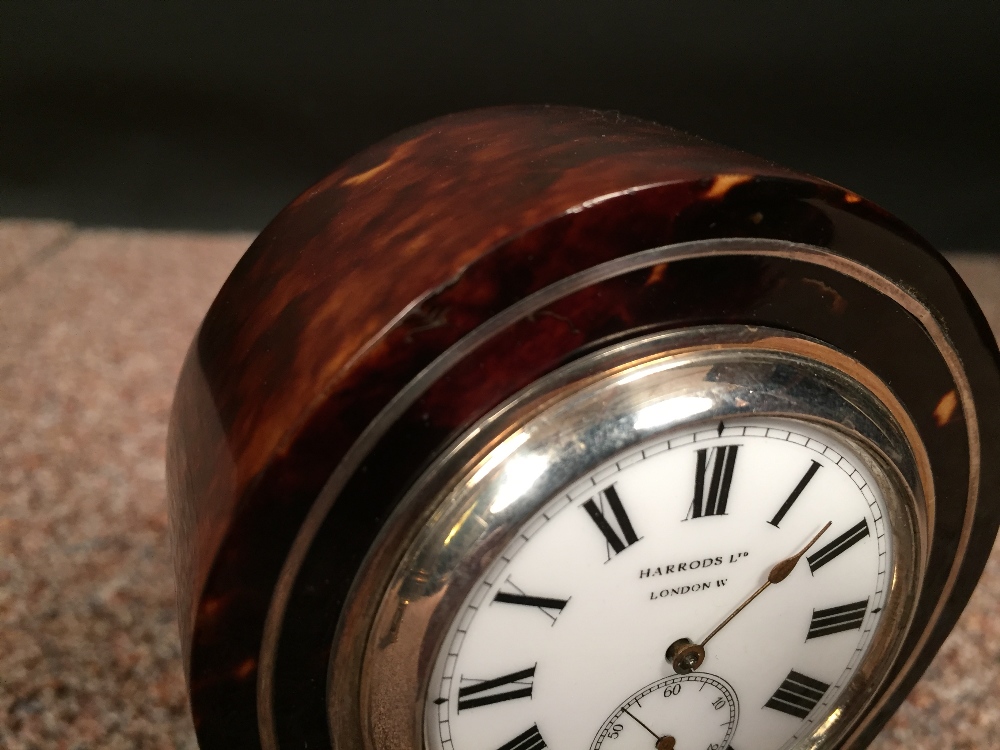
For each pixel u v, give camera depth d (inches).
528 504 3.9
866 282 4.3
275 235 4.9
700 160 4.1
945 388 4.6
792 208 4.0
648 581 4.3
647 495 4.1
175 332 9.7
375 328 3.8
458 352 3.8
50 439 8.2
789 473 4.3
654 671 4.5
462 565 3.9
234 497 3.8
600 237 3.8
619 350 4.0
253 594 3.9
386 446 3.9
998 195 10.5
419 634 4.0
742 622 4.6
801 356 4.3
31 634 6.6
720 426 4.1
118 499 7.7
